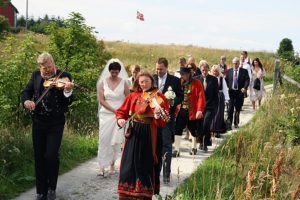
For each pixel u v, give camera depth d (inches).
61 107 170.9
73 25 373.7
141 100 161.9
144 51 1378.0
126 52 1262.3
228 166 210.5
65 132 282.7
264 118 326.3
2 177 192.7
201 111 251.3
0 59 311.6
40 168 170.6
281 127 290.2
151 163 156.9
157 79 218.8
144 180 153.9
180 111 257.9
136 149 156.6
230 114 369.1
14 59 296.2
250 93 452.1
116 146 213.3
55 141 168.7
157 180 161.8
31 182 198.1
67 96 168.2
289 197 164.6
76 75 356.8
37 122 168.9
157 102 157.1
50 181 169.5
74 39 379.2
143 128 158.6
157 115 151.7
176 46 1647.4
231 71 379.9
